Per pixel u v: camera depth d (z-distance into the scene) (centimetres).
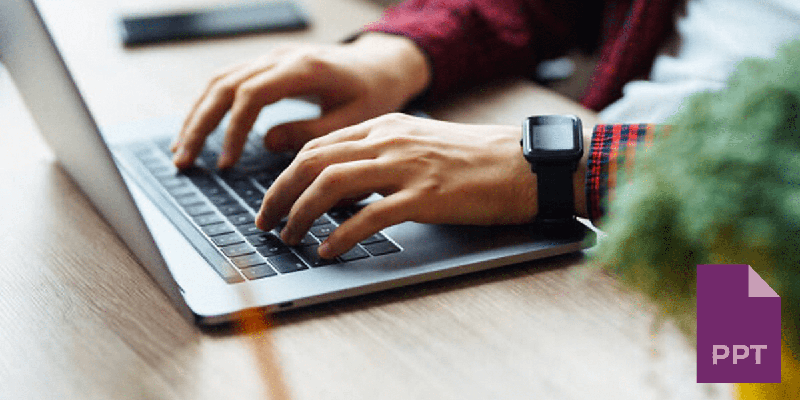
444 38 88
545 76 140
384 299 54
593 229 61
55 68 55
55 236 62
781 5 86
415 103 85
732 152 32
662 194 35
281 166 73
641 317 52
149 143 77
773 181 32
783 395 37
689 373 46
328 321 51
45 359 48
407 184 60
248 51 98
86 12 110
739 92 34
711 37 90
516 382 46
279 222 62
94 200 66
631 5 99
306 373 46
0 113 85
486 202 61
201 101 77
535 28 100
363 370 47
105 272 57
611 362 47
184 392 45
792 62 34
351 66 79
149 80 91
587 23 108
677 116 37
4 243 61
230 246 58
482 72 91
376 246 58
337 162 61
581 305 53
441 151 63
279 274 55
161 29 102
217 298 52
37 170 73
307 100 85
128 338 50
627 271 37
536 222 62
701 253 35
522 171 62
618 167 59
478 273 57
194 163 73
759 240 31
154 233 60
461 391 45
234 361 48
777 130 32
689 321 37
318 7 112
